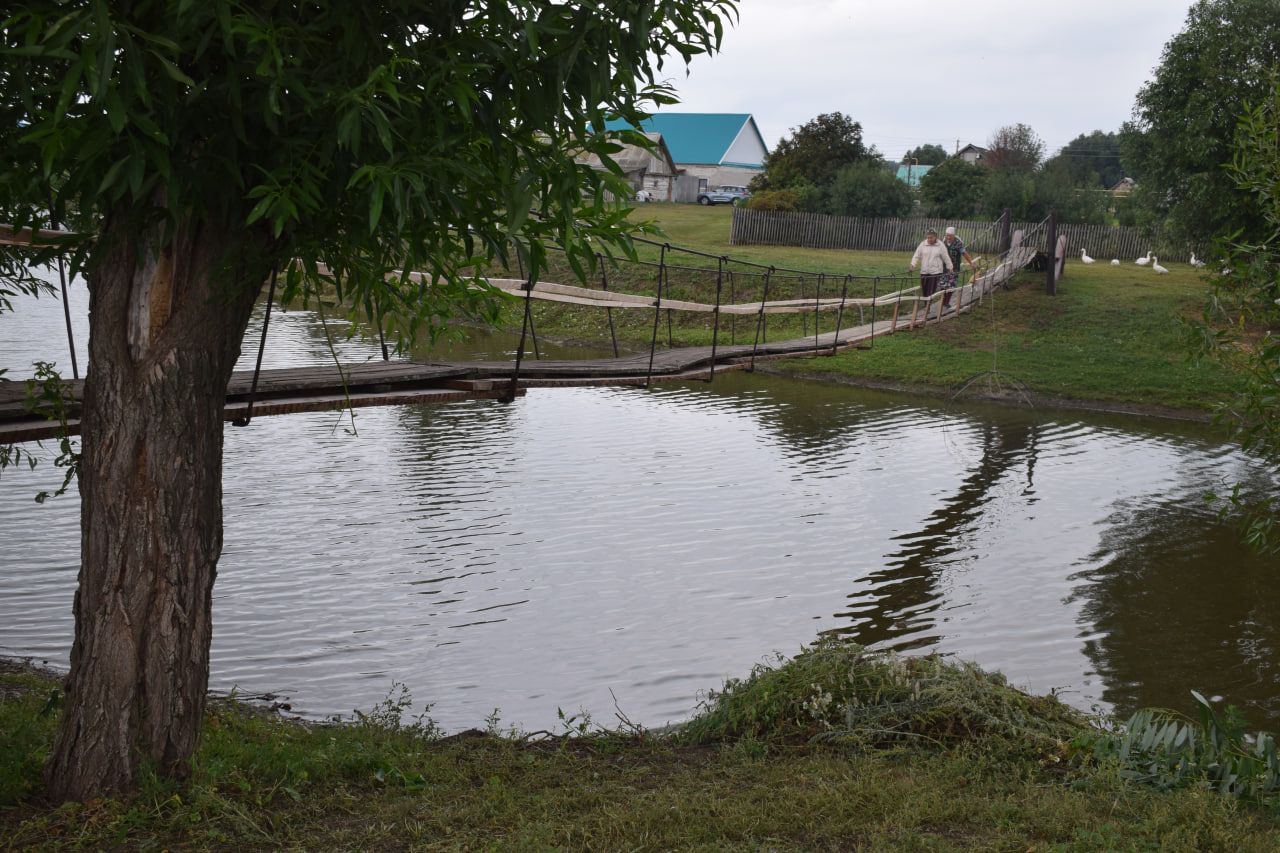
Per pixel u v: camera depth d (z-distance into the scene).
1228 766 5.52
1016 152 70.00
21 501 14.81
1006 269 30.61
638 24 3.77
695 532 14.97
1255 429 6.73
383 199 3.67
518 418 22.55
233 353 4.62
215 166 3.90
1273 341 6.64
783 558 14.02
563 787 5.23
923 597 12.72
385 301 5.75
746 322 33.94
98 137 3.37
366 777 5.32
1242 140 6.77
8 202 3.86
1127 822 4.74
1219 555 14.71
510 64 3.82
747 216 47.38
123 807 4.39
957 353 29.83
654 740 6.33
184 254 4.36
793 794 4.97
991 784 5.29
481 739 6.50
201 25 3.51
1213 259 6.86
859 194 48.22
